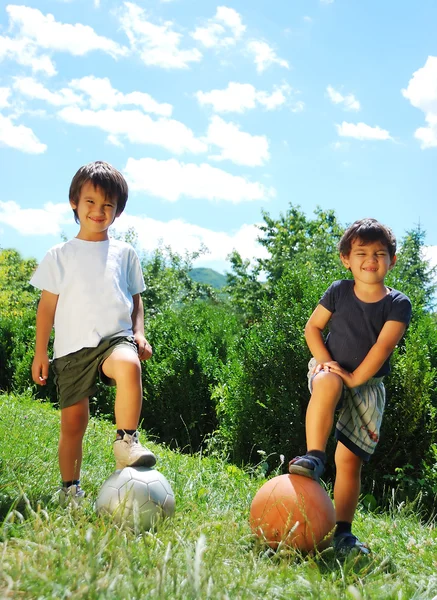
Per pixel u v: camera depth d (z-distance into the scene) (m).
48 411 7.86
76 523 2.97
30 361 10.66
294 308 6.69
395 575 2.86
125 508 2.97
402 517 4.25
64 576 2.12
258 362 6.66
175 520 3.19
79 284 3.76
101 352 3.64
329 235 20.91
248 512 3.77
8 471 3.90
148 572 2.34
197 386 8.49
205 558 2.54
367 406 3.57
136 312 4.06
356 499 3.62
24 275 35.44
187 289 24.23
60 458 3.79
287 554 2.89
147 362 8.87
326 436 3.31
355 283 3.71
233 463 6.65
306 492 3.06
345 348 3.63
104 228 3.89
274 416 6.44
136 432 3.35
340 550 3.12
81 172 3.89
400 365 5.92
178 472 4.74
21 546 2.45
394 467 5.84
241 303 22.50
